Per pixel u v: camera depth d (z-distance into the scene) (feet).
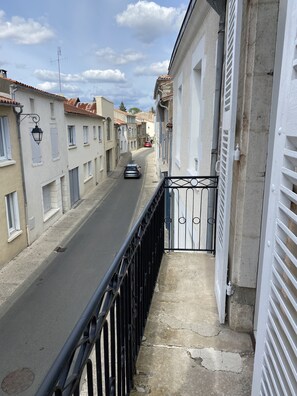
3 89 28.07
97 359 3.51
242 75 6.31
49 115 38.75
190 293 9.16
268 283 3.92
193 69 16.70
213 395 5.69
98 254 30.07
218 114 10.96
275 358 3.65
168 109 39.86
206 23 13.01
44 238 34.78
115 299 4.31
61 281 24.44
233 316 7.37
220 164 8.36
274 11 5.57
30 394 13.61
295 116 3.03
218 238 8.50
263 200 6.50
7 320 19.24
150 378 6.07
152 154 147.23
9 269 26.76
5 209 27.66
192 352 6.75
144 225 6.91
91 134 63.57
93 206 50.06
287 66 3.30
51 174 39.58
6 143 28.55
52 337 17.48
